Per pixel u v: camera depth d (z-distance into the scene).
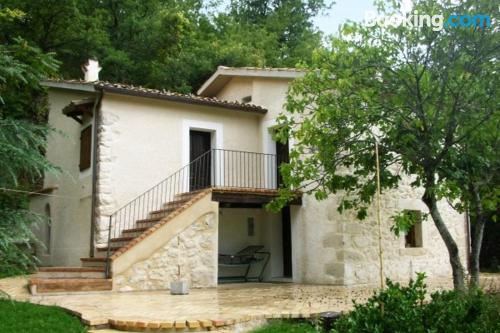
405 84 8.84
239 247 13.56
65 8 19.95
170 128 12.76
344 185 9.73
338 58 9.12
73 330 6.12
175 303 8.00
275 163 13.67
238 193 11.73
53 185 14.68
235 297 8.91
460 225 14.73
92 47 21.42
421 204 13.50
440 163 9.05
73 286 9.34
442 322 4.85
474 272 8.63
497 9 8.37
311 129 9.20
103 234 11.52
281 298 8.75
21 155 7.14
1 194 7.66
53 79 13.30
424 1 8.74
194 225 10.98
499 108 8.20
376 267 12.17
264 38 27.48
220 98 16.03
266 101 13.95
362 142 9.25
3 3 17.81
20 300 8.18
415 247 13.35
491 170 9.01
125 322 6.23
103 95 11.86
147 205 12.16
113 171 11.82
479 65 8.59
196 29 27.05
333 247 11.80
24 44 7.33
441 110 8.85
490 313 5.16
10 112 9.30
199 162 13.32
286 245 13.70
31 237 7.27
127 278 9.98
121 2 23.95
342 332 5.00
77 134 13.53
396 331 4.73
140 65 22.83
